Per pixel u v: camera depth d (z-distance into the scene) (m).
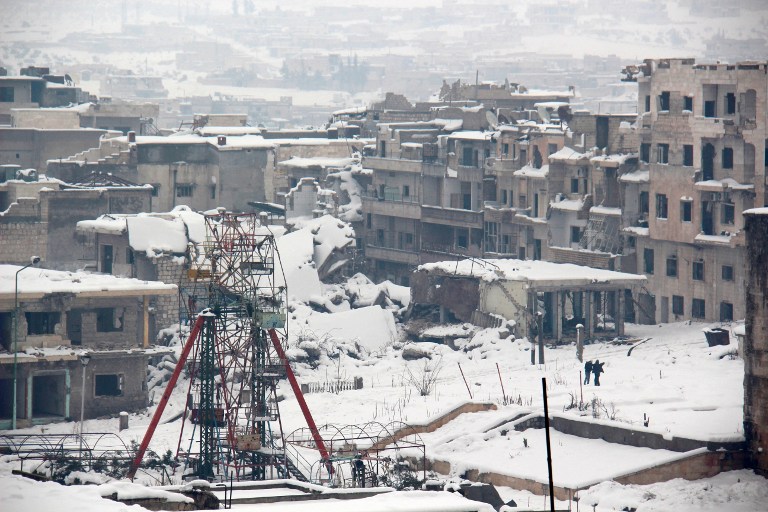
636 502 154.50
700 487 158.12
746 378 165.25
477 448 175.75
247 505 122.69
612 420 178.62
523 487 162.25
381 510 112.31
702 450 163.12
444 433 185.25
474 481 166.00
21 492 118.25
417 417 195.75
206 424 180.12
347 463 173.62
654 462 162.62
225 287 189.62
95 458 172.00
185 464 180.38
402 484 157.88
